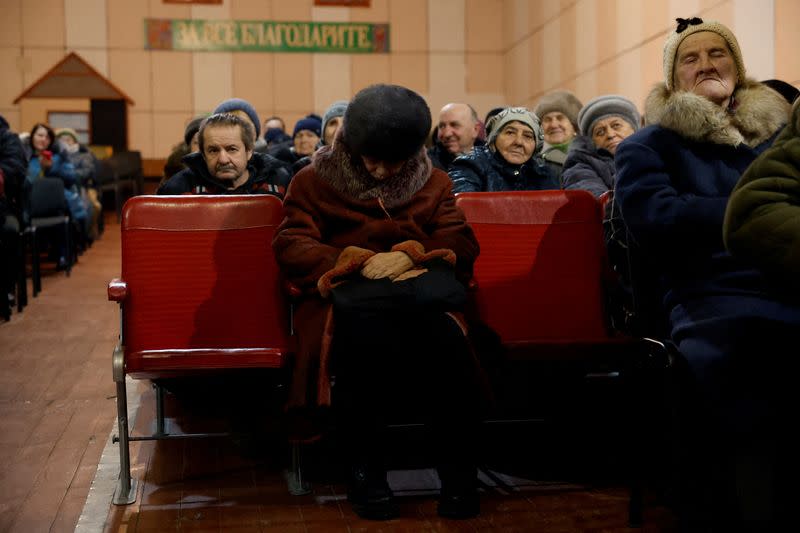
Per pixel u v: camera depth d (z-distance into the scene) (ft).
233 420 11.23
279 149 18.86
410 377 8.45
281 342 9.38
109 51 43.11
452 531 7.89
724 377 6.93
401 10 44.19
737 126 8.13
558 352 8.57
